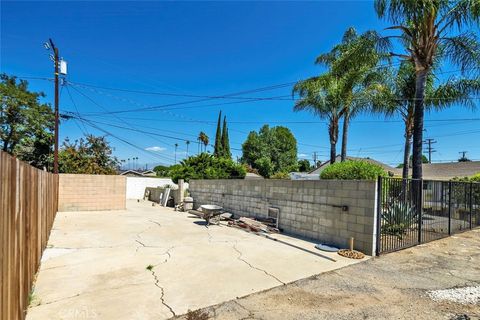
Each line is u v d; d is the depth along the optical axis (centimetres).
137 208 1444
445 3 867
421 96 923
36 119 1942
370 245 579
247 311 330
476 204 927
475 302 361
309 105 1548
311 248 627
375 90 1166
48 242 654
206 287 398
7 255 228
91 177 1275
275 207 867
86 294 367
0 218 208
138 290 383
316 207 719
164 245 642
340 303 355
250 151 3825
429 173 2467
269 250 606
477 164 2323
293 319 314
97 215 1131
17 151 1922
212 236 751
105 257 539
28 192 348
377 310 337
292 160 3922
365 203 597
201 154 1964
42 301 345
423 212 719
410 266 507
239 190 1058
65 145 1806
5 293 222
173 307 336
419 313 331
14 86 1920
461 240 720
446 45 943
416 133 925
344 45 1559
